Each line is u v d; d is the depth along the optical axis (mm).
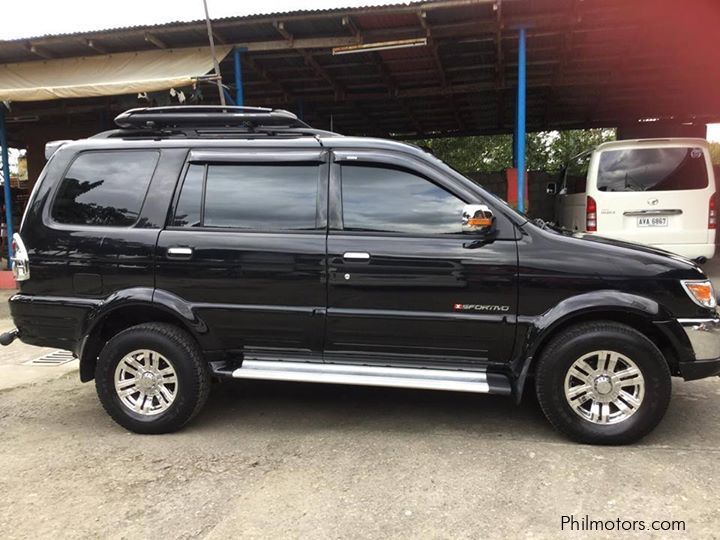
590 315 3715
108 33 8547
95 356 4215
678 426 3977
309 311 3830
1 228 14359
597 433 3633
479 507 2990
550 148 25766
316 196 3898
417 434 3938
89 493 3211
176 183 4027
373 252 3744
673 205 7758
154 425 3973
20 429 4176
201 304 3920
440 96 12719
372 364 3895
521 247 3664
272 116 4074
